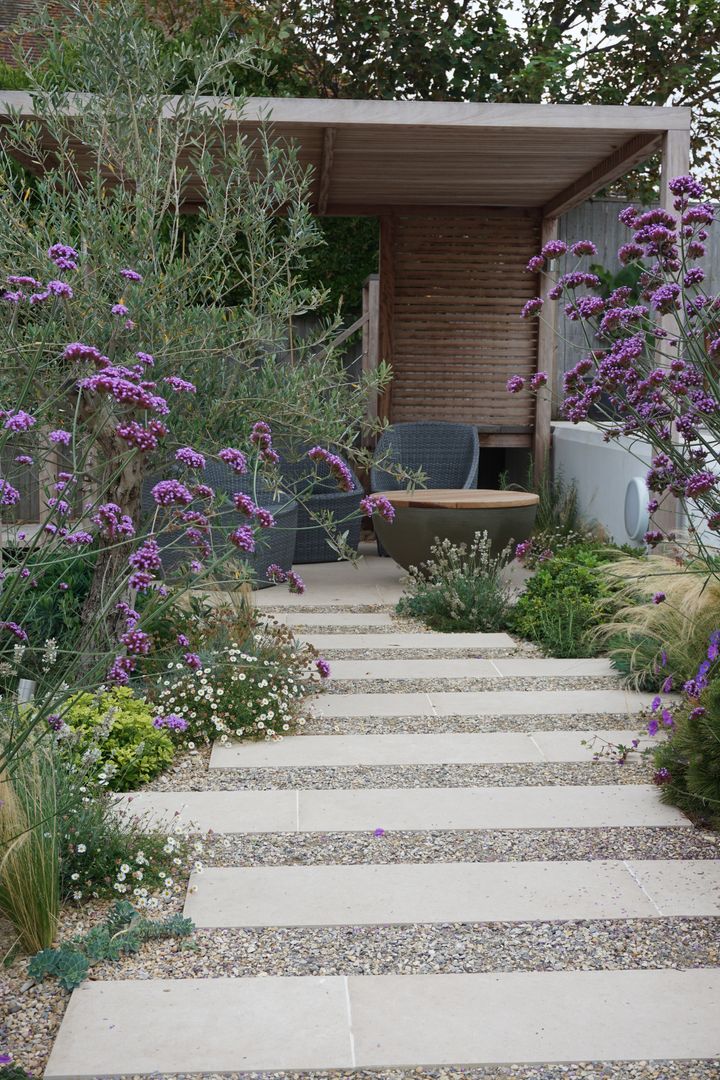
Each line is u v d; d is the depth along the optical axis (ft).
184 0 37.09
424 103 22.00
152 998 8.34
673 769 12.42
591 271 33.73
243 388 15.84
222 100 18.76
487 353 32.86
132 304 14.44
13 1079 7.25
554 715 15.75
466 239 32.45
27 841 9.02
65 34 16.84
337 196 30.99
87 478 15.40
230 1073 7.43
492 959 9.00
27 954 9.04
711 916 9.75
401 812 12.14
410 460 31.12
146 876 10.29
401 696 16.66
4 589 9.35
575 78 40.01
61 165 16.26
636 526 23.84
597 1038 7.86
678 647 16.65
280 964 8.91
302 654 17.17
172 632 16.47
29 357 14.39
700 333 13.42
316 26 41.01
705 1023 8.05
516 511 24.27
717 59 41.04
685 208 13.55
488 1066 7.55
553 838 11.49
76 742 11.69
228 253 16.57
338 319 16.87
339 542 14.48
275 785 12.93
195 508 21.72
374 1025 8.00
